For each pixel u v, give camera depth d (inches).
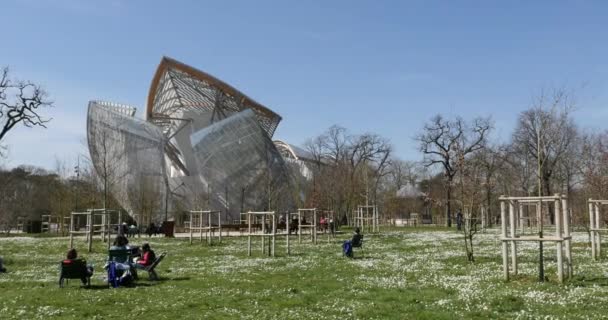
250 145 2842.0
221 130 2864.2
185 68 3149.6
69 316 498.6
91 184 2514.8
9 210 2829.7
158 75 3221.0
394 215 3772.1
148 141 2741.1
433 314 474.6
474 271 777.6
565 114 2618.1
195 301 569.9
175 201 2839.6
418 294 584.1
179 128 3503.9
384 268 850.8
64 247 1437.0
